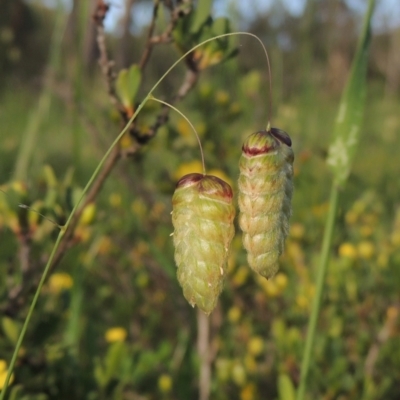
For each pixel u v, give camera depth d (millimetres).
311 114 375
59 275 202
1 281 203
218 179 115
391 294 227
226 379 197
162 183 245
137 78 153
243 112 280
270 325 230
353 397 192
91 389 169
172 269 231
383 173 442
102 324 241
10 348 157
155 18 154
